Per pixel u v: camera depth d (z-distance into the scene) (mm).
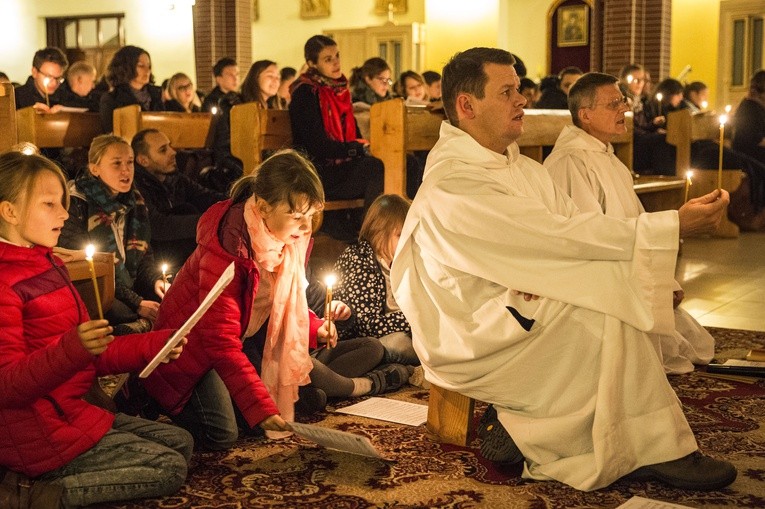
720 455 3182
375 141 5680
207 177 5871
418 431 3461
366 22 16922
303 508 2752
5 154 2660
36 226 2627
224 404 3229
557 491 2873
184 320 3123
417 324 3205
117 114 6000
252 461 3154
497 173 3102
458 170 3088
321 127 5551
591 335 2896
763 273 7180
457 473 3037
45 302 2646
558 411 2957
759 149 9570
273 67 7137
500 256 2963
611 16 13070
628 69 10391
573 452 2930
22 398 2533
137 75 6887
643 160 9367
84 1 16844
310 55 5633
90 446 2709
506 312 2975
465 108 3162
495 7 15914
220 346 3041
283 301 3344
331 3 17125
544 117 6215
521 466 3080
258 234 3160
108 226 4562
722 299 6195
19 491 2633
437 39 16391
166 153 5297
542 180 3275
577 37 16844
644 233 2824
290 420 3406
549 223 2896
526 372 2986
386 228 4086
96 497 2691
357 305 4098
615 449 2840
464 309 3094
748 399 3855
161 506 2762
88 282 3729
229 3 15164
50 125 5980
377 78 8453
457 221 3021
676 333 4293
